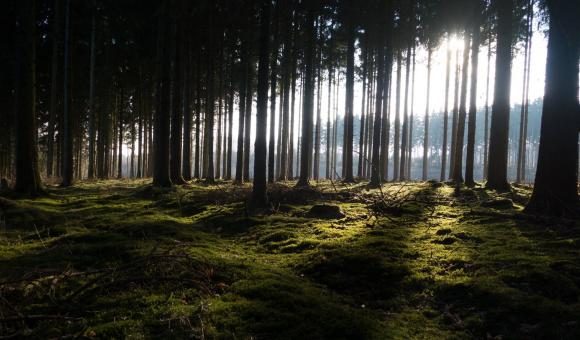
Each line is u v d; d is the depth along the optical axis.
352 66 21.92
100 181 25.52
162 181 17.25
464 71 19.34
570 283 5.16
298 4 21.17
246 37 22.41
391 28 19.31
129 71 30.45
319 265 6.46
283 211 11.52
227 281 5.69
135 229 8.49
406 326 4.61
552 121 9.15
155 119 24.61
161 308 4.62
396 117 28.97
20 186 13.56
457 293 5.29
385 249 6.98
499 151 15.58
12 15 17.80
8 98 27.94
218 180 25.77
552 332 4.24
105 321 4.37
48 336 4.04
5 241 7.73
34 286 4.99
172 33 19.20
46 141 33.19
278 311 4.64
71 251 6.84
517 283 5.35
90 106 24.84
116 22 24.84
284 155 27.62
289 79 28.75
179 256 5.56
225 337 4.04
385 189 16.56
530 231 7.97
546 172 9.17
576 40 8.81
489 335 4.35
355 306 5.17
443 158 26.36
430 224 8.99
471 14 18.50
